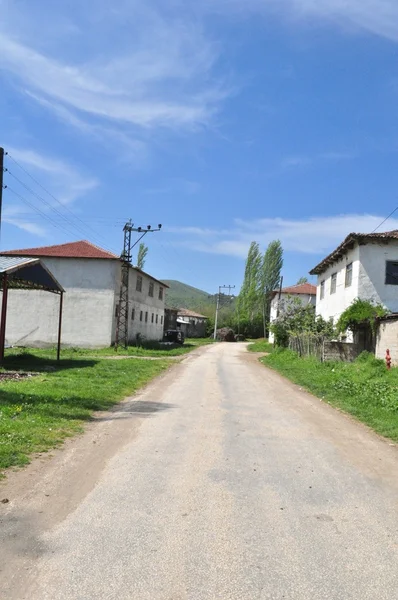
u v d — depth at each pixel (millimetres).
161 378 17922
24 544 3914
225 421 9656
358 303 23203
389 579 3545
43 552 3789
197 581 3432
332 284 29312
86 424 8688
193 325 84750
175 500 5055
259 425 9383
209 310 101375
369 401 12055
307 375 18953
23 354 22328
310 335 26781
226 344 60250
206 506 4910
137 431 8367
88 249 36781
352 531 4414
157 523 4438
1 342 17969
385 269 23797
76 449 6938
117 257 35094
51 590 3256
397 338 20109
